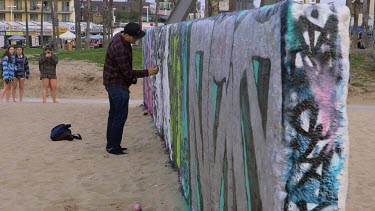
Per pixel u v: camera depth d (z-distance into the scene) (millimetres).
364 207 5477
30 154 7887
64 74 22047
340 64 2295
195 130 4559
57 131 9039
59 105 15023
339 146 2312
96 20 96750
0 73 21438
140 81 20953
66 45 58438
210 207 3977
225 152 3439
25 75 16781
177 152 6148
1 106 14445
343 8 2305
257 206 2730
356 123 11922
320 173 2320
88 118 11938
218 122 3609
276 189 2387
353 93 20641
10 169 6957
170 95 6797
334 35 2293
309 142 2305
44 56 15758
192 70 4648
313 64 2287
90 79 21906
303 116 2295
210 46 3822
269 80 2480
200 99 4258
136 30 7535
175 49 6055
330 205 2332
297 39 2279
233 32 3164
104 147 8406
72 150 8188
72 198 5715
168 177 6320
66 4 92938
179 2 8789
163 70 7715
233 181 3256
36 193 5914
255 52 2705
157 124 9273
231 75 3215
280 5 2371
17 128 10406
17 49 16141
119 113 7801
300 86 2289
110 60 7730
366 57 24734
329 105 2301
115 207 5398
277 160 2367
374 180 6566
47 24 75688
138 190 5961
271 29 2445
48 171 6855
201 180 4324
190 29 4770
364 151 8445
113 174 6680
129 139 8961
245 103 2916
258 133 2678
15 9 90938
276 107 2375
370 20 58625
